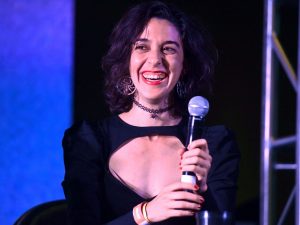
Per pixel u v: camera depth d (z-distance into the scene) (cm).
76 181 393
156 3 400
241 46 834
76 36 774
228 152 416
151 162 404
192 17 416
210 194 398
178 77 396
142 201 392
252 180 839
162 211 346
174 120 418
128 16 399
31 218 394
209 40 421
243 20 831
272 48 636
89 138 407
